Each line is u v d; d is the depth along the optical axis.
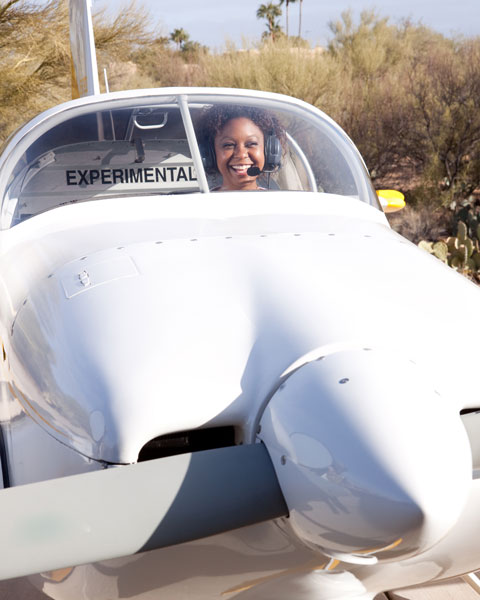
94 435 1.35
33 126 2.53
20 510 1.17
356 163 2.66
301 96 12.27
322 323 1.45
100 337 1.48
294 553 1.36
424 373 1.37
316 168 2.72
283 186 2.77
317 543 1.25
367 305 1.54
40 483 1.21
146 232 2.04
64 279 1.76
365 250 1.87
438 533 1.17
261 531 1.34
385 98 11.70
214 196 2.40
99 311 1.56
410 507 1.15
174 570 1.36
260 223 2.12
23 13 9.12
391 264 1.79
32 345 1.67
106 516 1.19
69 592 1.49
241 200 2.38
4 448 2.03
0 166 2.57
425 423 1.22
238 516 1.25
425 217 8.99
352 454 1.19
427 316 1.54
